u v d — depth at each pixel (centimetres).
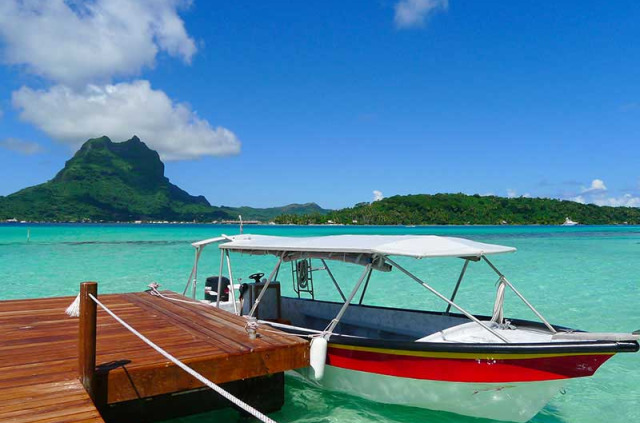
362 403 617
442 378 550
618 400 667
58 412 367
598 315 1198
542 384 527
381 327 769
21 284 1644
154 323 662
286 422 570
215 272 1988
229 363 507
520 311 1245
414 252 545
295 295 1478
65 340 579
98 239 4606
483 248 595
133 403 508
